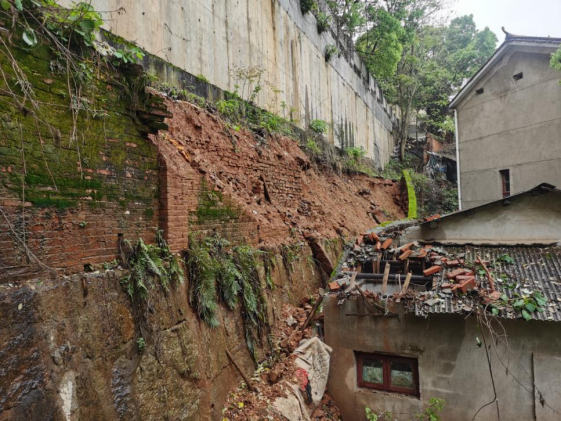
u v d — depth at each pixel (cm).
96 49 402
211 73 936
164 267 450
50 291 325
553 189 711
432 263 738
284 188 1021
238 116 962
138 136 454
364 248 832
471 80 1421
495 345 621
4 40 316
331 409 693
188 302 492
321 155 1458
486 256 724
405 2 2355
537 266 673
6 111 314
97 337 356
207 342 509
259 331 640
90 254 383
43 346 311
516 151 1312
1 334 284
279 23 1324
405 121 2920
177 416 429
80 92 378
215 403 504
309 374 635
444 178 2591
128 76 442
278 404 540
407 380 686
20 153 323
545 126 1224
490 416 620
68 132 367
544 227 725
